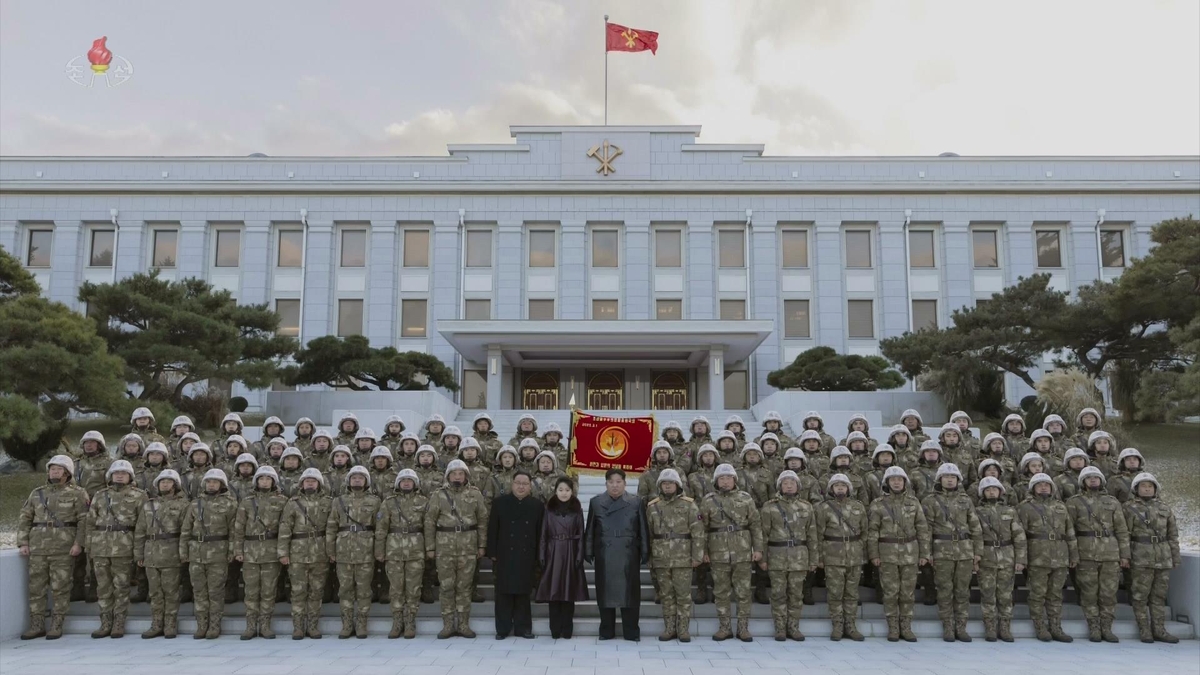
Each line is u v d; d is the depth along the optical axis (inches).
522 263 1657.2
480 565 451.5
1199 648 377.7
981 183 1642.5
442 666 327.6
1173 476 860.0
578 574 385.1
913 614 393.4
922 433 520.7
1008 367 1188.5
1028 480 431.2
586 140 1692.9
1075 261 1628.9
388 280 1637.6
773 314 1633.9
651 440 514.6
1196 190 1635.1
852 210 1659.7
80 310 1601.9
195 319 1127.0
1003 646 379.6
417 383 1277.1
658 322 1240.8
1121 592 433.1
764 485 438.6
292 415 1088.8
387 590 426.6
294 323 1638.8
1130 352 1163.3
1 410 757.9
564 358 1454.2
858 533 397.1
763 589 427.8
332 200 1660.9
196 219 1642.5
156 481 396.2
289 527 390.3
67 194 1635.1
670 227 1681.8
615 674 316.2
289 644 372.8
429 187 1658.5
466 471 398.9
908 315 1621.6
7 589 385.1
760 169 1683.1
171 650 358.6
